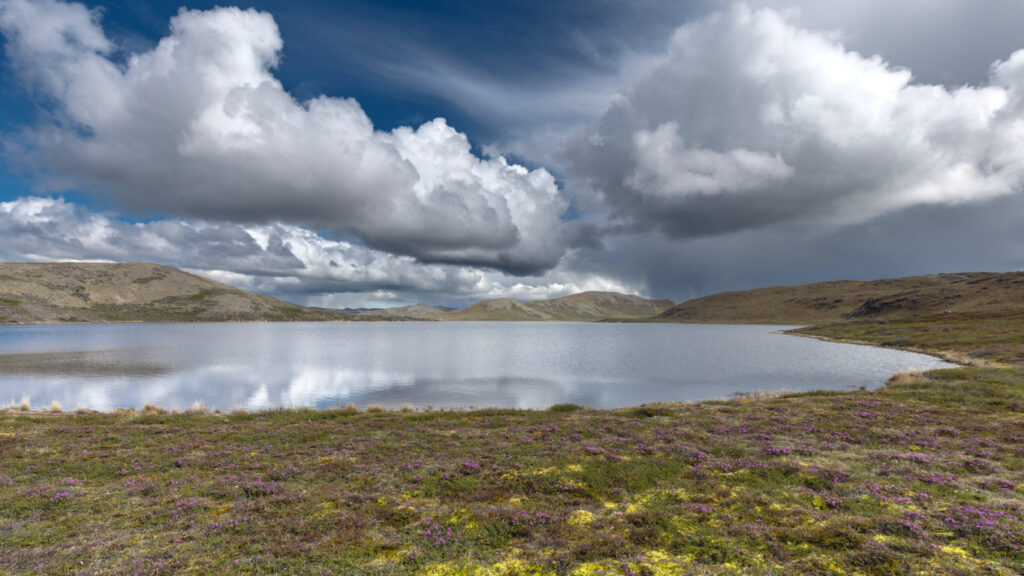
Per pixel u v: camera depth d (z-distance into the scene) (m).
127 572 9.23
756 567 8.98
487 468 16.70
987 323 115.62
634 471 15.77
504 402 46.97
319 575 9.12
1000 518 10.84
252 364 85.62
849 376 64.38
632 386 58.25
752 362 85.81
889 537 9.97
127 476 16.42
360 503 13.26
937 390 32.53
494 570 9.23
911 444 18.92
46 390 53.56
